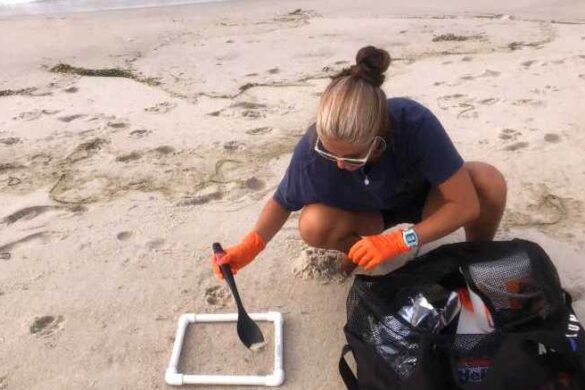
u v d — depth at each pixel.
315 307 2.37
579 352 1.70
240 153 3.57
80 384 2.08
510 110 3.90
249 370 2.12
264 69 5.00
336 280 2.49
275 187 3.20
